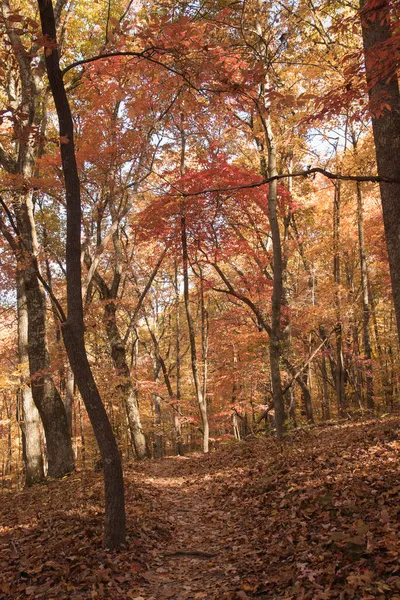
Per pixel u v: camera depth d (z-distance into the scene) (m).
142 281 24.12
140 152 12.83
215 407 25.59
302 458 8.53
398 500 4.91
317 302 16.97
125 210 14.06
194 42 5.41
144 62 6.50
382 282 19.89
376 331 22.31
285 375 17.09
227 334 19.08
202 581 4.95
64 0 12.90
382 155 5.29
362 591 3.49
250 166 18.41
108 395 14.52
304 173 5.18
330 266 21.77
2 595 4.44
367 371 17.61
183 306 27.33
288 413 16.20
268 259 15.30
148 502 8.53
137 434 18.42
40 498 9.38
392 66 4.68
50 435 12.33
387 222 5.31
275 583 4.30
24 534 6.30
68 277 5.58
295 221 20.69
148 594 4.64
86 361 5.57
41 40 4.97
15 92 13.59
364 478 6.05
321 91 13.57
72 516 6.85
